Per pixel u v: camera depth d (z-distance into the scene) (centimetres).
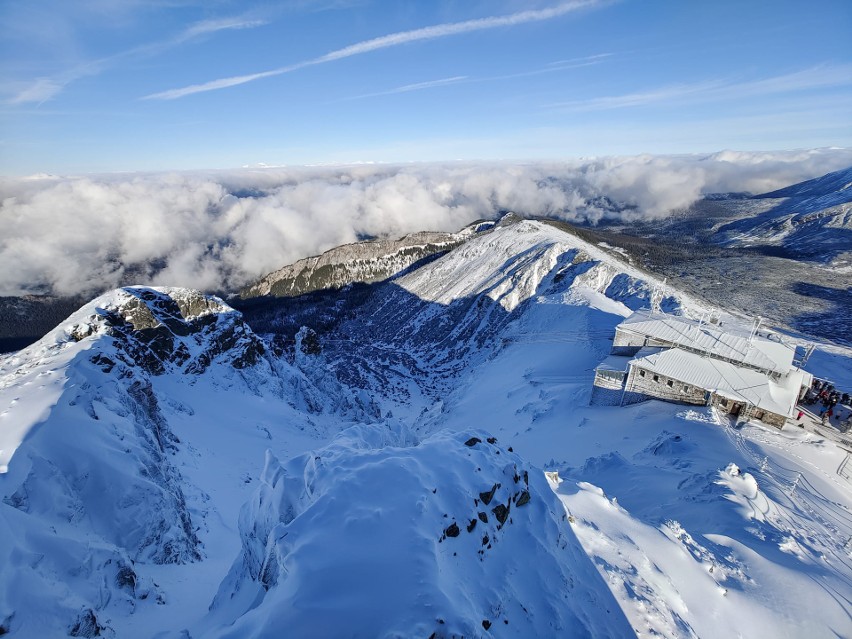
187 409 5444
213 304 7594
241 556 1867
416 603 1019
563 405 5169
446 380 12556
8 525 1688
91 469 2425
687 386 4191
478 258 18962
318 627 975
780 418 3747
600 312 8550
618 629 1370
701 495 2505
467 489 1466
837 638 1566
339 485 1355
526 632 1221
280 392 7631
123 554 2080
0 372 4312
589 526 1827
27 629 1395
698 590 1661
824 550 2114
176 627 1819
